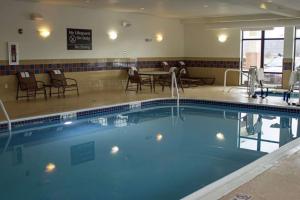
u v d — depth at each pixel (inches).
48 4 414.6
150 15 531.2
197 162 215.9
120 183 181.8
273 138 272.2
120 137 277.9
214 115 360.2
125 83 513.7
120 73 505.4
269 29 525.7
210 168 204.5
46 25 417.1
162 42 562.6
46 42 419.8
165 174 194.9
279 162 166.9
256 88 478.9
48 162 218.1
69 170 202.8
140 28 524.1
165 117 353.1
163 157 226.5
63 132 291.6
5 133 282.8
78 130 298.5
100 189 173.9
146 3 400.5
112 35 486.9
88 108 344.8
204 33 582.9
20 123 297.3
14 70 395.5
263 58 540.7
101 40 476.4
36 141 265.6
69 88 450.6
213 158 224.2
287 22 478.0
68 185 179.5
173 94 449.4
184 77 586.6
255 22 506.0
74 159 223.8
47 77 425.7
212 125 318.0
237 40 550.9
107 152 238.4
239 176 149.7
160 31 557.3
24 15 396.5
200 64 593.0
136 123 327.0
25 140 267.7
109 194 167.8
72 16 440.8
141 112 374.9
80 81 460.8
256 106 374.9
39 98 410.9
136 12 494.6
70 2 399.9
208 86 546.9
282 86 515.2
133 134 287.9
